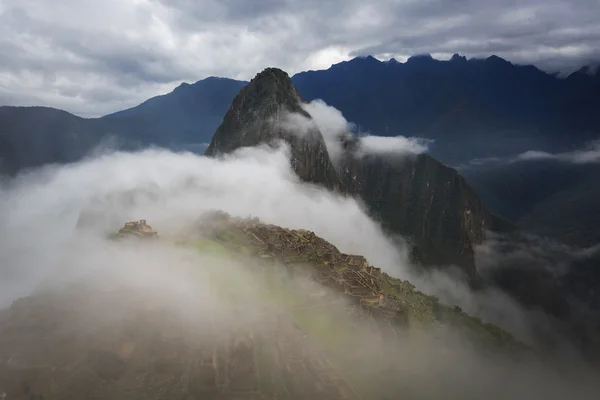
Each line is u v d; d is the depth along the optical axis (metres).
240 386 39.91
